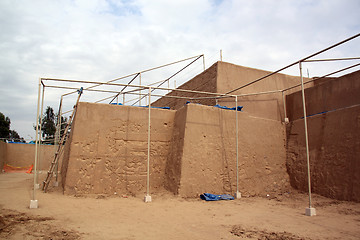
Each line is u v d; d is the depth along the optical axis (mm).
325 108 9562
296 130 10383
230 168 9086
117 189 8406
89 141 8344
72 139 8141
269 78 12148
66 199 7238
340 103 8930
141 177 8805
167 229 4883
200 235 4555
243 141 9641
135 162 8828
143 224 5180
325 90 9625
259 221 5594
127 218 5605
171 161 8945
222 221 5555
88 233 4430
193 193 8156
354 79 8500
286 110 11711
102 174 8320
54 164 8570
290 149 10445
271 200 8328
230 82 11242
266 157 10055
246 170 9414
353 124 8055
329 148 8758
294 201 8086
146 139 9141
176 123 9375
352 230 4961
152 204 7102
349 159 7945
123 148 8742
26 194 7852
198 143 8641
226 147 9188
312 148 9469
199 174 8406
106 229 4715
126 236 4375
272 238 4410
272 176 9930
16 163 22953
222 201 7832
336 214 6320
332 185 8320
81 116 8367
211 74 11570
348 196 7680
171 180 8602
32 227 4586
